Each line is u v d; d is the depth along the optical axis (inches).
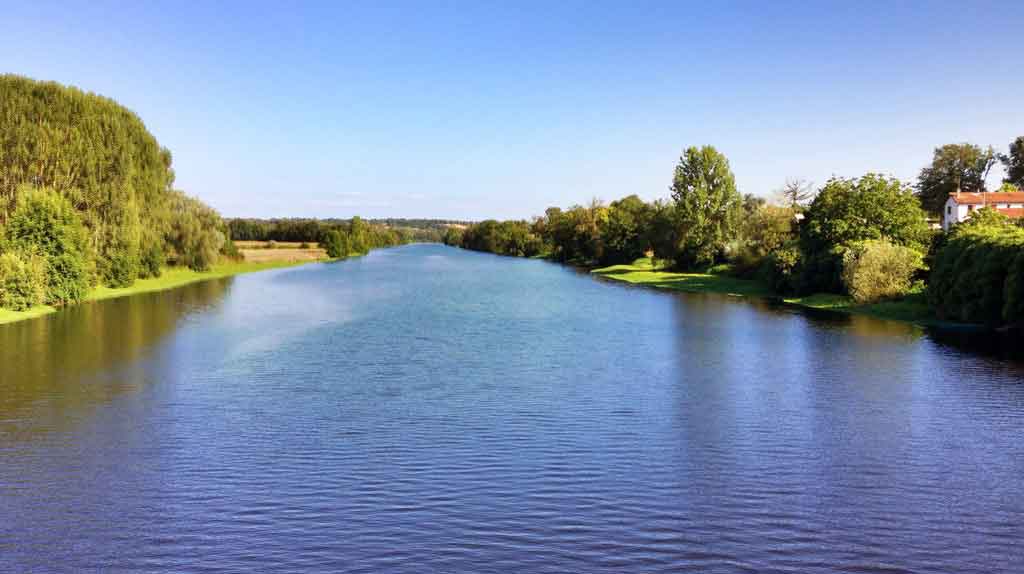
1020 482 813.2
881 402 1159.0
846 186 2984.7
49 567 619.5
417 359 1547.7
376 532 683.4
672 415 1087.0
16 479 820.0
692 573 607.2
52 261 2504.9
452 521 708.0
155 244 3563.0
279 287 3521.2
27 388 1259.2
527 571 610.5
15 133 2790.4
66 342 1763.0
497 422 1050.1
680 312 2448.3
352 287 3575.3
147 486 798.5
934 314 2149.4
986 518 718.5
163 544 660.1
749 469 855.1
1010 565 624.1
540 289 3481.8
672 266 4515.3
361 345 1737.2
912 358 1525.6
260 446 938.1
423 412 1105.4
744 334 1905.8
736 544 661.9
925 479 823.1
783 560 631.8
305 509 736.3
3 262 2263.8
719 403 1158.3
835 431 1005.2
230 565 621.3
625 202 6235.2
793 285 2918.3
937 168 5526.6
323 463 872.3
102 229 3065.9
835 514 727.1
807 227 3105.3
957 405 1137.4
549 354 1609.3
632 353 1616.6
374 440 964.6
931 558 637.3
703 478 824.9
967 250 2015.3
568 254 6830.7
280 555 638.5
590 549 650.8
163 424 1039.6
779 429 1016.2
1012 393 1210.6
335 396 1208.2
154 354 1601.9
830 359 1524.4
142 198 3437.5
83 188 2992.1
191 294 3073.3
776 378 1339.8
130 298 2871.6
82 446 936.9
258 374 1386.6
